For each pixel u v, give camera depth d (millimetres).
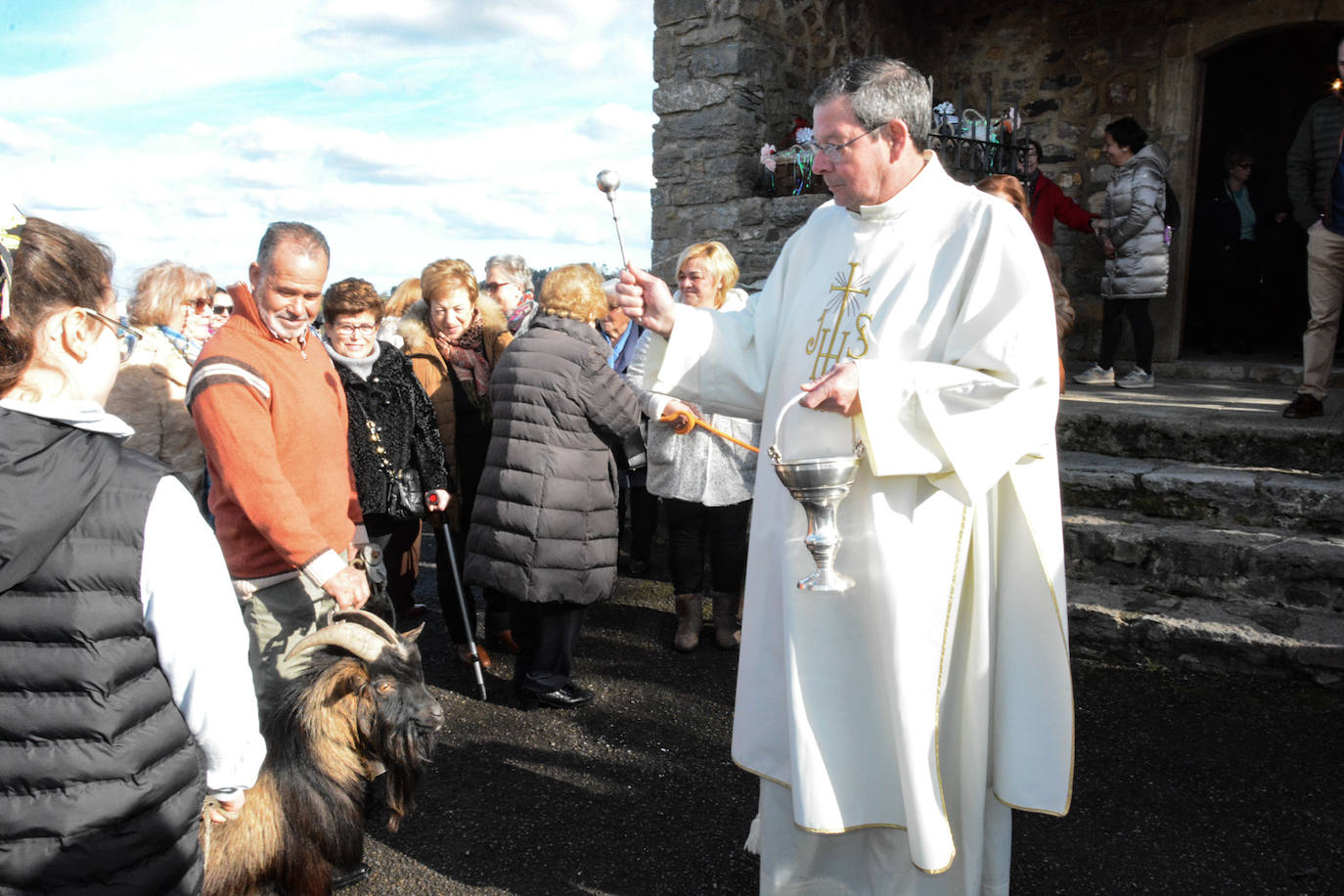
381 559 3877
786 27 7730
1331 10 6801
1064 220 6977
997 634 2412
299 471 2734
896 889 2357
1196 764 3283
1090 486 4918
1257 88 9914
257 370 2609
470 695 4133
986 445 2061
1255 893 2621
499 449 3854
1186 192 7594
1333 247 4797
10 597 1328
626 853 2918
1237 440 4941
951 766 2377
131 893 1413
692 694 4074
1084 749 3412
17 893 1354
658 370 2611
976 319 2186
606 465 3910
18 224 1324
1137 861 2779
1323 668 3715
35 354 1331
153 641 1436
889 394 2041
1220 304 8180
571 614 3896
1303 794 3072
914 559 2193
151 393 4027
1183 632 3967
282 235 2609
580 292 3900
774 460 2025
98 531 1353
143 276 4148
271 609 2689
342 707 2311
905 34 8656
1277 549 4137
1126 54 7719
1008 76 8305
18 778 1352
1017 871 2750
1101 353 6934
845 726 2287
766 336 2660
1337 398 5918
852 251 2387
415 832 3047
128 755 1397
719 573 4539
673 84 7637
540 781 3373
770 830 2482
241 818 2191
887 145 2252
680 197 7703
